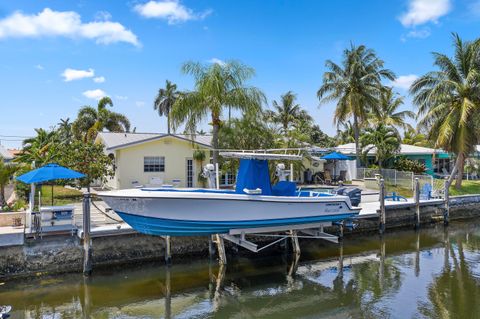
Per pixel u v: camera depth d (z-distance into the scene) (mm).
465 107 23391
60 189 22891
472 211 22828
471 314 9242
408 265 13430
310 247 15570
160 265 12695
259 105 17703
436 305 9852
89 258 11477
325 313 9539
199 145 21859
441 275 12266
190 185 21953
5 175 15914
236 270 12648
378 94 32812
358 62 32469
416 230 19172
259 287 11266
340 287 11258
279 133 22391
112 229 12055
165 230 11375
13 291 10414
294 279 11930
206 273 12281
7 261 10906
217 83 16688
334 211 13578
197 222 11359
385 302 10109
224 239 13820
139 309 9680
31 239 11227
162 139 21172
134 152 20531
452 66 25219
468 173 33875
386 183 27719
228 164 20016
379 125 32375
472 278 11945
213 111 17281
